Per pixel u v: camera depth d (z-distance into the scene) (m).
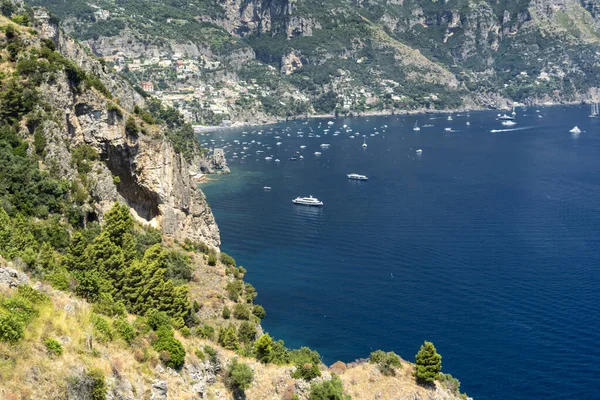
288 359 92.44
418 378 101.12
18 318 56.16
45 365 54.44
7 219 88.19
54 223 100.50
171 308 92.06
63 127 117.44
